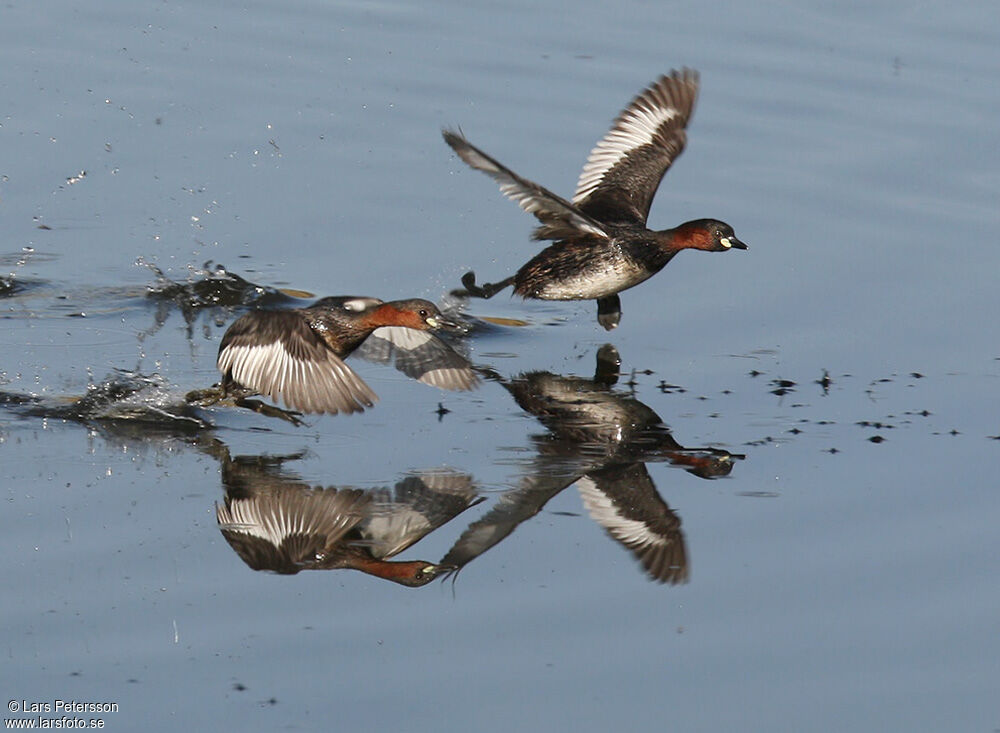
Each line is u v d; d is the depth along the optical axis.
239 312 14.09
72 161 17.00
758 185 16.75
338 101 18.72
